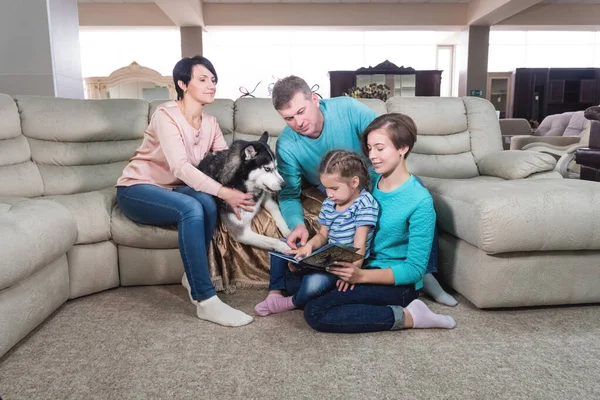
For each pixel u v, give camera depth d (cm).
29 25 335
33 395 119
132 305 184
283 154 191
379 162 157
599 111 296
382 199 164
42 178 231
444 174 264
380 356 138
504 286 165
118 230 196
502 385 121
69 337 155
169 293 198
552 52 995
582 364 132
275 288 180
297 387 122
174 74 179
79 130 241
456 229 178
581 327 157
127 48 923
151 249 203
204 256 165
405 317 154
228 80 980
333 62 973
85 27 790
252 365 134
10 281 135
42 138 239
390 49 973
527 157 233
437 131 274
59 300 175
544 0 775
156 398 117
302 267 167
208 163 191
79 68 390
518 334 153
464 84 837
